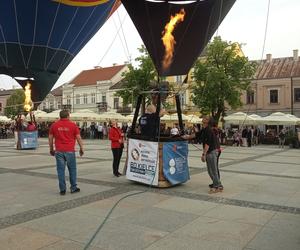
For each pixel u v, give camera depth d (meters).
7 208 7.04
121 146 10.93
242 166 13.86
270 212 6.84
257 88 48.28
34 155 17.88
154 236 5.50
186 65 12.87
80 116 38.16
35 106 17.34
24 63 15.48
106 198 7.94
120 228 5.87
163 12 12.12
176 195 8.27
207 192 8.62
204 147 8.70
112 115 39.41
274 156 18.84
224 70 32.75
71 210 6.92
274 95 47.47
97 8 15.12
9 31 14.55
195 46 12.58
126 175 9.82
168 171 9.17
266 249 4.99
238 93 32.47
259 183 9.95
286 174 11.73
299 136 27.11
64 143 8.33
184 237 5.46
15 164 13.96
